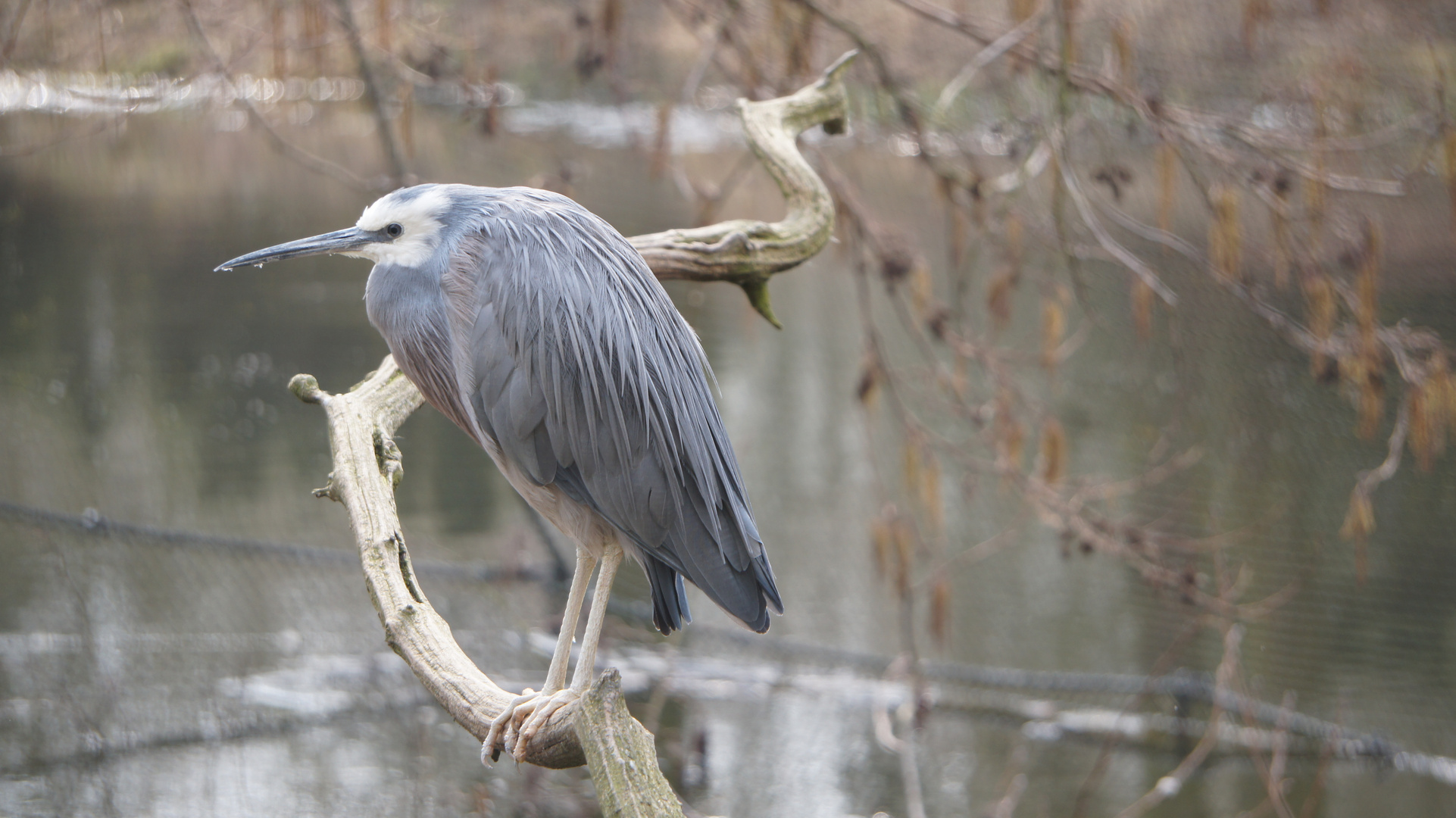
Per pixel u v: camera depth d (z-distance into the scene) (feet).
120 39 39.04
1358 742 38.04
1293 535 51.29
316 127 81.35
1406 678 41.75
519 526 49.19
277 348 70.85
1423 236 52.75
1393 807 36.17
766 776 37.29
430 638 14.76
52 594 43.75
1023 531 53.78
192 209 97.25
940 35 42.04
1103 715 41.45
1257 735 38.32
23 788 34.88
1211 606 35.45
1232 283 32.48
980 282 78.64
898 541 33.24
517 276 15.64
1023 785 37.63
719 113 47.83
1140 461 56.54
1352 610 46.06
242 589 45.16
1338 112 34.58
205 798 34.78
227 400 63.10
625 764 11.12
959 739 40.14
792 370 70.64
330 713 39.40
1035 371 67.10
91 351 69.10
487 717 14.08
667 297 16.63
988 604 47.75
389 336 16.65
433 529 49.37
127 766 35.78
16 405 60.29
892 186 60.59
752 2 39.65
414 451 60.08
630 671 42.80
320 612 44.50
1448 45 34.53
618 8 35.76
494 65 36.88
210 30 39.14
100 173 96.99
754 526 16.33
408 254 16.33
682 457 15.79
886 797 36.88
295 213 98.17
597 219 16.53
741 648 44.01
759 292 22.91
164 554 46.73
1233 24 36.58
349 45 39.09
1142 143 37.06
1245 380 63.00
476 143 62.08
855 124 42.19
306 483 54.34
